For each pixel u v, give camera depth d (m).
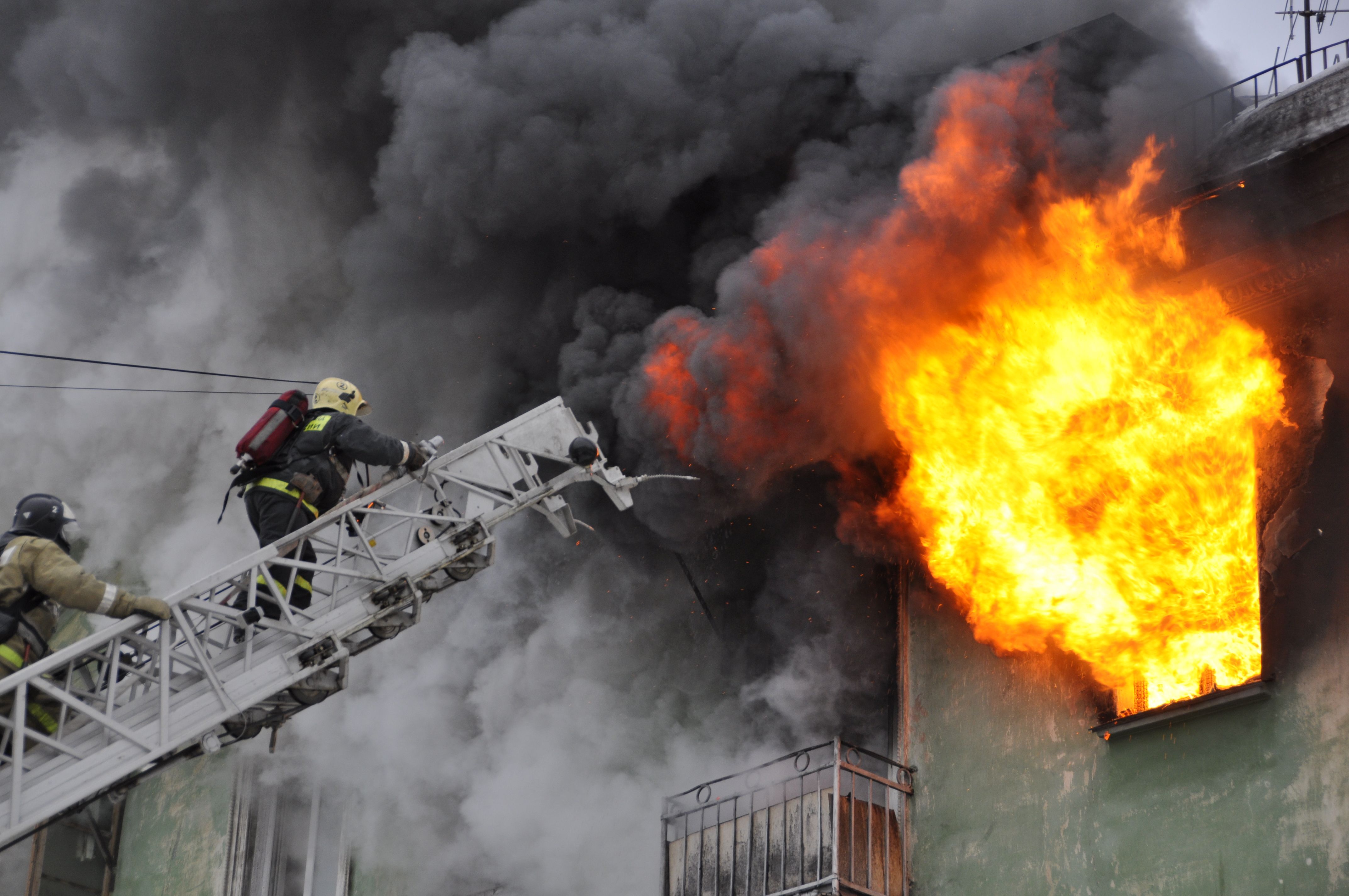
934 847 27.41
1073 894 24.77
